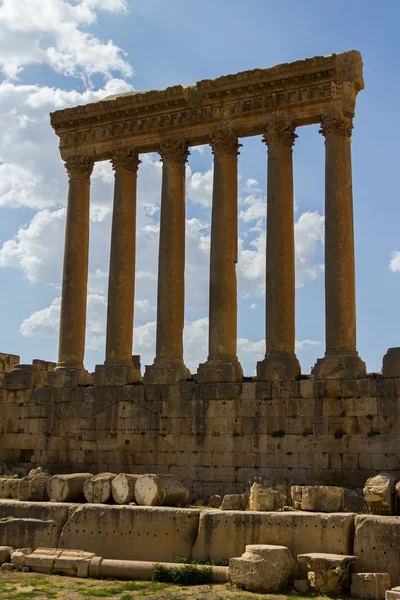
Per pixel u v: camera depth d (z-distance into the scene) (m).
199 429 38.78
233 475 37.56
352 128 39.97
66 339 43.75
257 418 37.69
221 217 41.09
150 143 44.09
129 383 41.56
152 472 39.34
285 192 40.12
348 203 38.62
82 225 45.28
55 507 31.77
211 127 42.53
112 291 43.09
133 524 30.23
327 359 36.97
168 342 41.22
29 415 43.12
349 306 37.53
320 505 29.22
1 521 32.09
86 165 45.81
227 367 38.94
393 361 35.62
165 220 42.59
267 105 41.06
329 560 25.95
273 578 26.11
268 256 39.62
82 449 41.22
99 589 26.23
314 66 39.81
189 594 25.33
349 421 35.91
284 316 38.75
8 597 24.89
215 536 28.89
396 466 34.62
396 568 26.34
